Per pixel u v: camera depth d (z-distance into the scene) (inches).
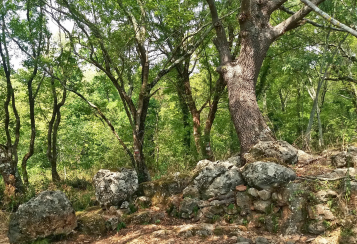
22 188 339.0
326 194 167.0
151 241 173.0
